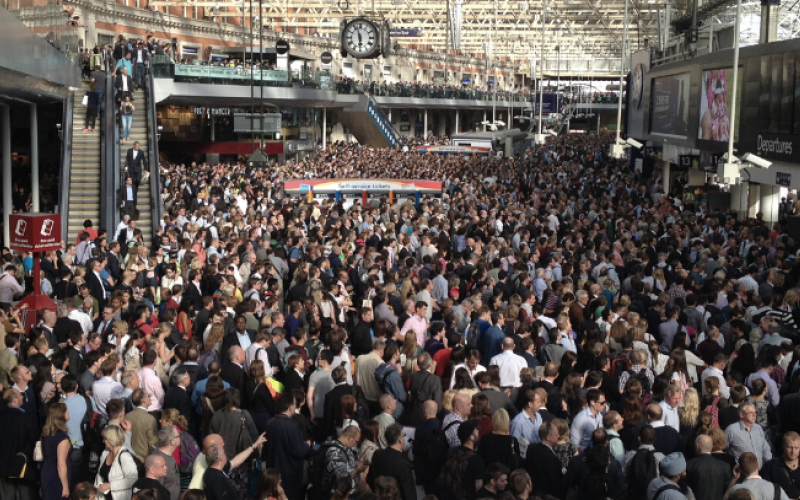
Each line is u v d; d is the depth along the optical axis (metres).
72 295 16.86
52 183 31.67
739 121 26.72
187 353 10.87
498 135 55.03
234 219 22.88
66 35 26.11
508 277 17.67
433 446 9.27
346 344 13.08
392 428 8.31
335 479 8.31
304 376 11.45
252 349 11.39
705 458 8.32
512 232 22.72
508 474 7.79
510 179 38.16
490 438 8.80
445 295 16.48
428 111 87.69
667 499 7.62
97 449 9.48
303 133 55.59
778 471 8.42
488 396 9.88
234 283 15.58
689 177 36.94
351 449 8.59
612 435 8.58
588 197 33.31
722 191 33.41
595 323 13.25
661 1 48.22
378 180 28.48
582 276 17.00
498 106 89.88
